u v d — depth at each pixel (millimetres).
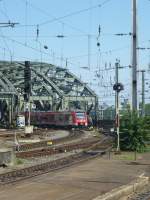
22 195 18047
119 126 40844
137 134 40344
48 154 39250
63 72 158625
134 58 43594
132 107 42562
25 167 28969
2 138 61781
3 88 137500
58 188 19969
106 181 22312
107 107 157000
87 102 149875
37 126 116750
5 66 152750
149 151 40625
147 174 25469
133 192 20125
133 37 43781
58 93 150375
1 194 18250
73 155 37969
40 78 152875
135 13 43844
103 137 70000
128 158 34156
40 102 148875
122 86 39156
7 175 24594
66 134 79938
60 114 110188
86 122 107438
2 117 128250
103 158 34375
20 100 127875
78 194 18500
